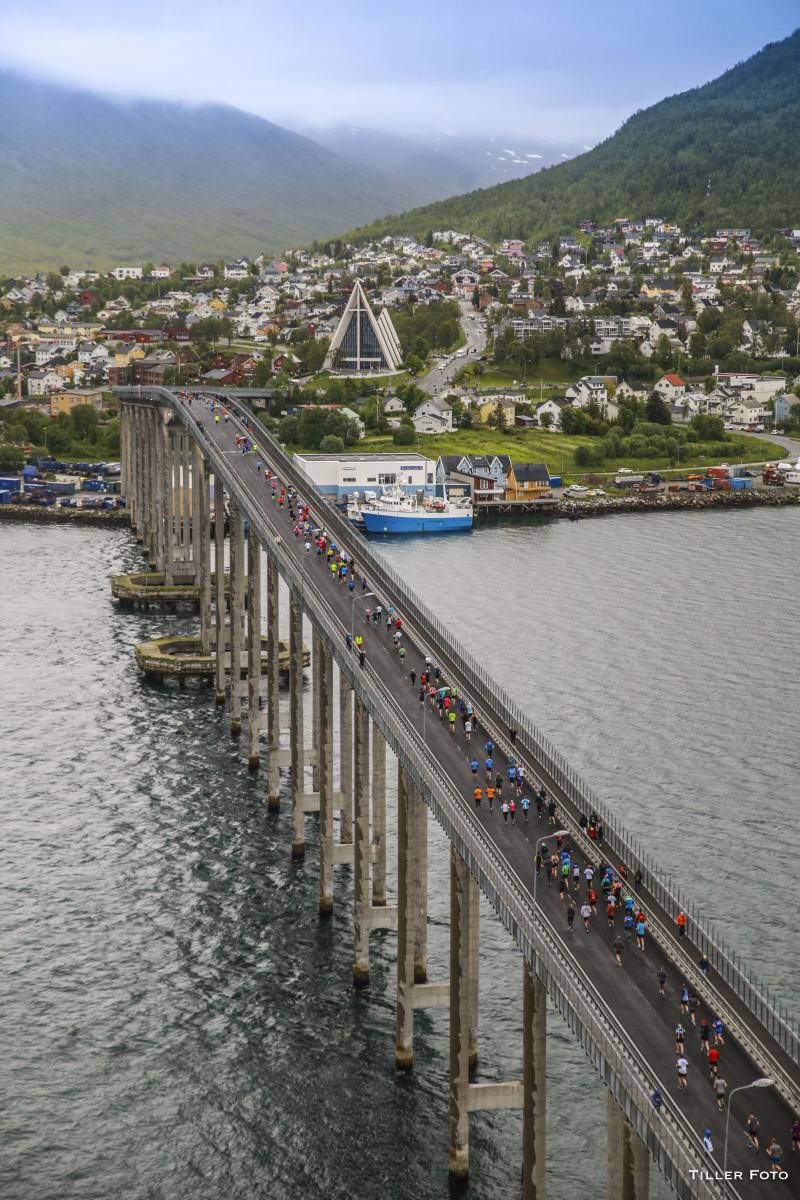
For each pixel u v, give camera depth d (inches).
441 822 3730.3
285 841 5807.1
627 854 3868.1
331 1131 3890.3
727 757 6628.9
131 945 4896.7
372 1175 3720.5
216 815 6077.8
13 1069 4178.2
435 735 4655.5
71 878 5418.3
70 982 4655.5
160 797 6284.5
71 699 7795.3
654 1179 3700.8
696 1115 2827.3
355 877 4594.0
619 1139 2906.0
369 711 4530.0
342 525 7337.6
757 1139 2733.8
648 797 6102.4
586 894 3681.1
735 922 4948.3
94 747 6963.6
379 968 4744.1
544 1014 3243.1
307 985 4630.9
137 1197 3656.5
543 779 4347.9
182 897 5270.7
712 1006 3206.2
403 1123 3914.9
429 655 5462.6
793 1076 2950.3
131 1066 4190.5
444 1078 4111.7
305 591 5506.9
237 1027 4387.3
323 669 5113.2
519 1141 3843.5
